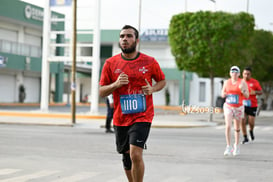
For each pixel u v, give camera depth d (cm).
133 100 1008
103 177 1352
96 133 2917
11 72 7525
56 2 4869
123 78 976
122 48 1005
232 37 4588
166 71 9456
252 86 2370
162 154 1895
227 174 1444
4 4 6925
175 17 4738
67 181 1285
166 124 3928
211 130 3488
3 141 2297
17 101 7694
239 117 1895
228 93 1894
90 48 9956
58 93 8519
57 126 3616
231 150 1991
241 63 4681
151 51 9762
